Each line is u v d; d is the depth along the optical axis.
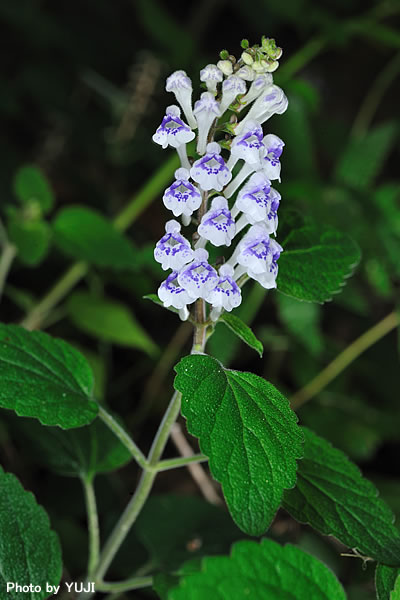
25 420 0.40
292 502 0.34
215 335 0.51
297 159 0.63
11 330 0.35
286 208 0.37
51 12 0.87
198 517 0.42
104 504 0.48
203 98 0.32
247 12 0.89
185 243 0.32
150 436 0.59
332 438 0.57
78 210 0.52
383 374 0.66
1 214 0.70
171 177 0.60
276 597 0.32
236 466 0.31
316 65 0.95
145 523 0.41
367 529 0.34
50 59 0.84
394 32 0.66
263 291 0.57
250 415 0.31
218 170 0.31
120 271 0.60
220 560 0.32
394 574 0.33
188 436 0.56
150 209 0.76
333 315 0.72
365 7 0.79
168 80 0.33
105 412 0.35
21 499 0.36
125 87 0.80
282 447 0.31
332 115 0.93
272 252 0.32
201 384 0.31
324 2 0.78
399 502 0.52
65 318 0.65
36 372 0.34
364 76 0.95
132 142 0.76
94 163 0.81
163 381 0.61
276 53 0.32
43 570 0.35
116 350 0.65
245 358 0.64
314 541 0.48
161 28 0.74
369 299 0.72
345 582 0.46
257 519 0.30
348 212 0.59
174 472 0.55
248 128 0.32
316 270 0.36
